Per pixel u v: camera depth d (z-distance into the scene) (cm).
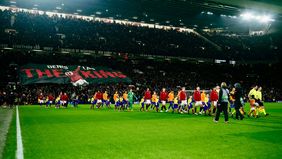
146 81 4425
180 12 5194
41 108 2691
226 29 6425
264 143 885
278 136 1016
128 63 4825
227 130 1163
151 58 5078
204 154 740
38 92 3472
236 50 5922
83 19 5406
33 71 3784
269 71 5428
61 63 4272
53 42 4334
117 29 5447
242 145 852
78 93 3691
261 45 5994
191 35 6100
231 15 5109
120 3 4803
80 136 1014
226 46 6041
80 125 1331
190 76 4950
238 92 1614
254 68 5522
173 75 4862
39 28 4647
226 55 5712
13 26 4428
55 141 917
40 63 4147
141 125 1330
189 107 2100
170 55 5228
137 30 5641
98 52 4653
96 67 4284
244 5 3841
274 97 4738
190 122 1459
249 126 1295
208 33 6556
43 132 1109
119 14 5453
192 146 838
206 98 1947
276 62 5578
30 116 1800
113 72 4284
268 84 5150
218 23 5956
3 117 1720
